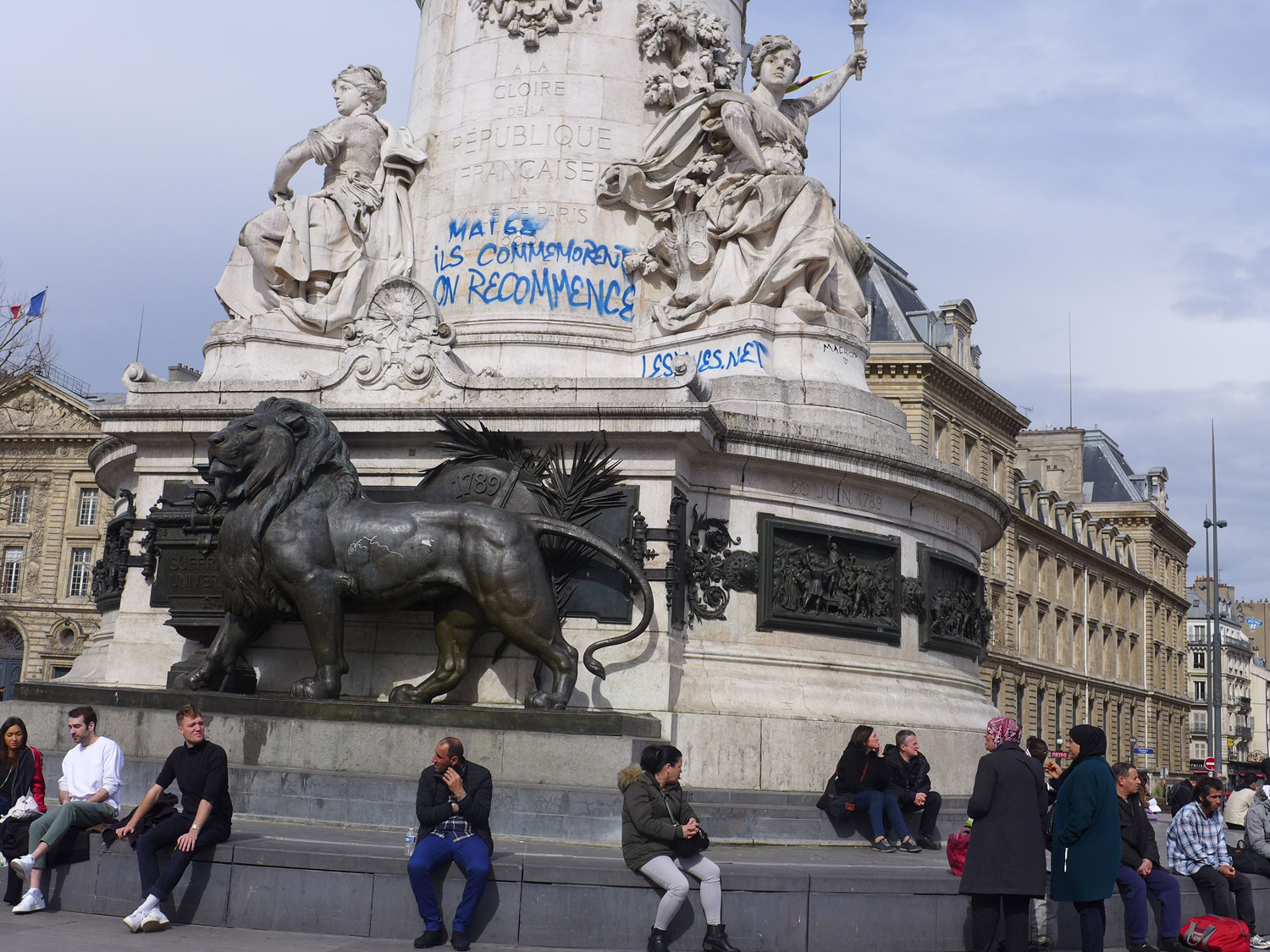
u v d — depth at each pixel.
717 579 12.25
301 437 11.09
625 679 11.45
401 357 12.34
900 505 13.59
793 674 12.35
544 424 11.86
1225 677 108.44
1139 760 63.47
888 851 10.59
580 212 14.60
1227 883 9.81
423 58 16.22
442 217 14.98
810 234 13.80
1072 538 60.03
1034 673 55.03
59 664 54.78
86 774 8.62
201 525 11.73
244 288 14.53
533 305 14.29
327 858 7.92
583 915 7.79
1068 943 8.88
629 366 14.09
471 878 7.59
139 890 8.17
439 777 7.74
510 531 10.81
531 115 14.93
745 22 17.02
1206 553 43.06
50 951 7.05
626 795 7.87
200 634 12.18
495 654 11.55
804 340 13.58
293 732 10.27
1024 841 7.50
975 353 52.94
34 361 30.94
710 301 13.81
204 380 13.91
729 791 11.16
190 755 8.13
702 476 12.37
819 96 16.19
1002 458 53.00
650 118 15.14
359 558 10.84
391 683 11.83
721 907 7.78
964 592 14.56
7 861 8.71
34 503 55.00
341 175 14.99
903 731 11.38
